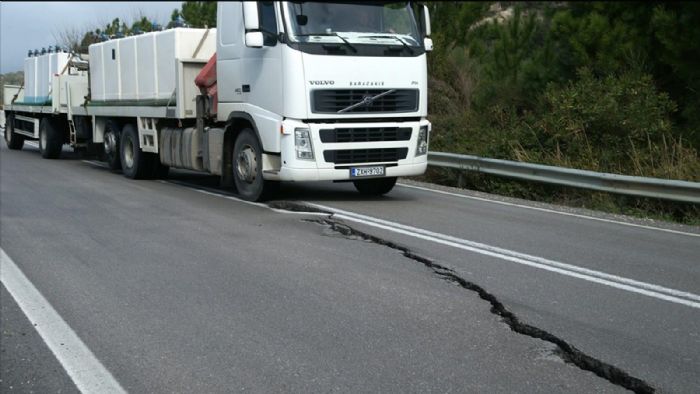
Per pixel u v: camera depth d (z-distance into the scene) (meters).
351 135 9.60
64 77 16.30
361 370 4.26
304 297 5.64
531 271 6.42
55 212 9.41
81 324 5.11
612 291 5.84
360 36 9.64
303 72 9.27
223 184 10.73
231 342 4.72
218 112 10.69
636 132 12.88
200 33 11.46
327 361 4.39
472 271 6.37
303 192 11.32
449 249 7.21
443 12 19.30
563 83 14.70
